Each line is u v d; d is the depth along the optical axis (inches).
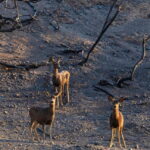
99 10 5378.9
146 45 4635.8
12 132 2711.6
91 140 2603.3
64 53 4274.1
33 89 3543.3
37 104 3262.8
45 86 3590.1
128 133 2748.5
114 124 2363.4
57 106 3196.4
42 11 5123.0
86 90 3572.8
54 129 2787.9
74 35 4753.9
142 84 3713.1
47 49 4377.5
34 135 2647.6
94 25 5059.1
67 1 5413.4
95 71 3941.9
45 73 3791.8
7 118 2965.1
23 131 2719.0
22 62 4023.1
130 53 4441.4
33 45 4441.4
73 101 3341.5
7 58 4082.2
